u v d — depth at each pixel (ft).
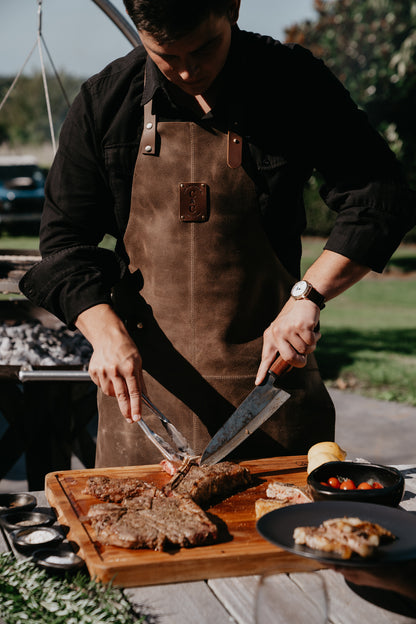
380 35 49.80
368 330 31.63
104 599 4.33
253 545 5.03
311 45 52.65
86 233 6.98
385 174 6.60
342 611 4.34
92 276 6.57
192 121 6.61
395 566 4.21
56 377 10.11
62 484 6.18
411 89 44.37
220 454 6.40
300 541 4.38
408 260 55.36
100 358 6.17
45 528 5.25
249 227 6.75
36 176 62.44
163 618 4.29
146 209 6.84
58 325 12.22
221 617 4.32
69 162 6.83
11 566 4.59
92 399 11.25
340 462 5.86
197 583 4.75
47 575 4.56
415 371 24.11
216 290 6.83
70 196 6.86
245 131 6.60
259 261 6.86
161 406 7.07
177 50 5.26
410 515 4.81
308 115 6.63
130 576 4.66
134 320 7.07
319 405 7.31
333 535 4.29
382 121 46.19
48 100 10.40
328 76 6.75
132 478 6.31
